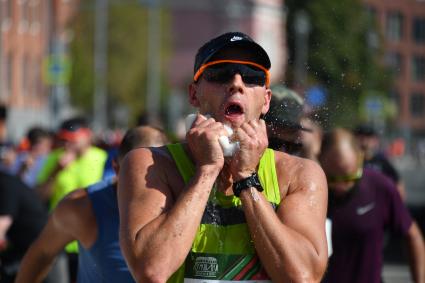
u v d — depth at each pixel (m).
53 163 17.06
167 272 5.44
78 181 16.66
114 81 114.94
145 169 5.90
